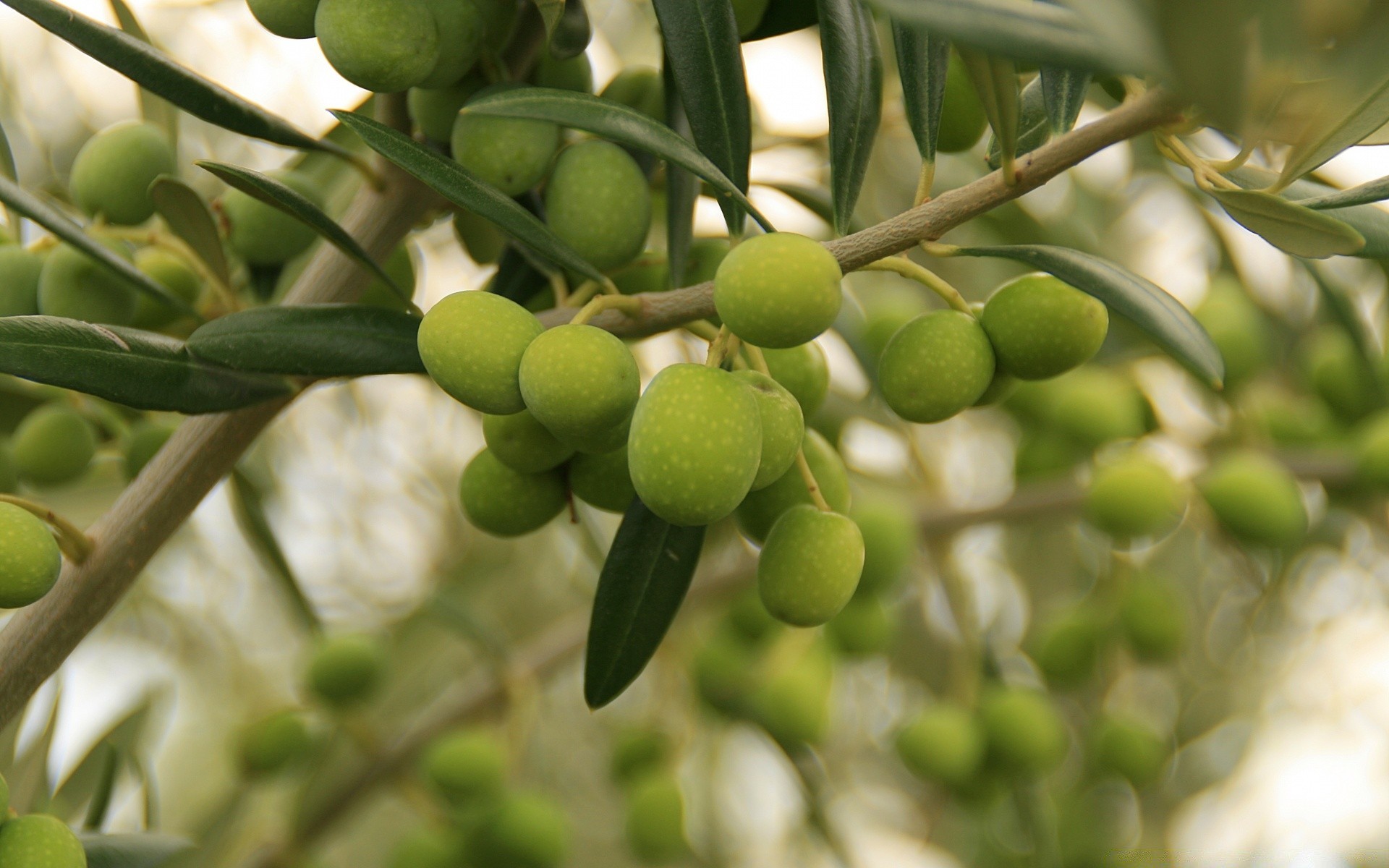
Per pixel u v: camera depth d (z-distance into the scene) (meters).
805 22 0.57
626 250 0.57
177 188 0.56
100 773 0.65
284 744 0.70
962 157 0.81
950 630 0.88
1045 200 0.89
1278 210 0.52
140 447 0.61
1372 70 0.47
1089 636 0.74
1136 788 0.78
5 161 0.62
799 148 0.68
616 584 0.55
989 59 0.52
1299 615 0.92
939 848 0.97
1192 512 0.71
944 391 0.54
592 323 0.54
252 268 0.60
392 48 0.54
